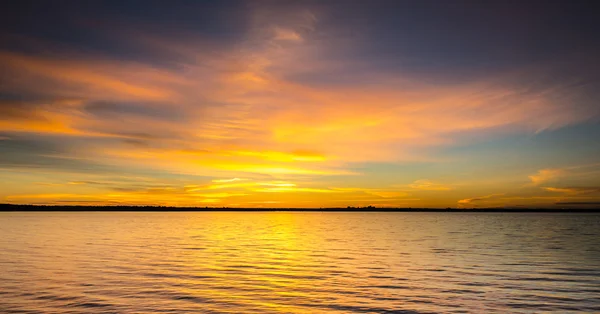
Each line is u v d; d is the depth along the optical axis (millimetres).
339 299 22609
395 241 60438
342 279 28281
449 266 34344
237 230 91000
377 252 45281
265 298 22656
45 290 23844
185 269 32000
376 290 24828
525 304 21562
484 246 52062
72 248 47000
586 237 67938
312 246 52500
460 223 139625
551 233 79688
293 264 35406
